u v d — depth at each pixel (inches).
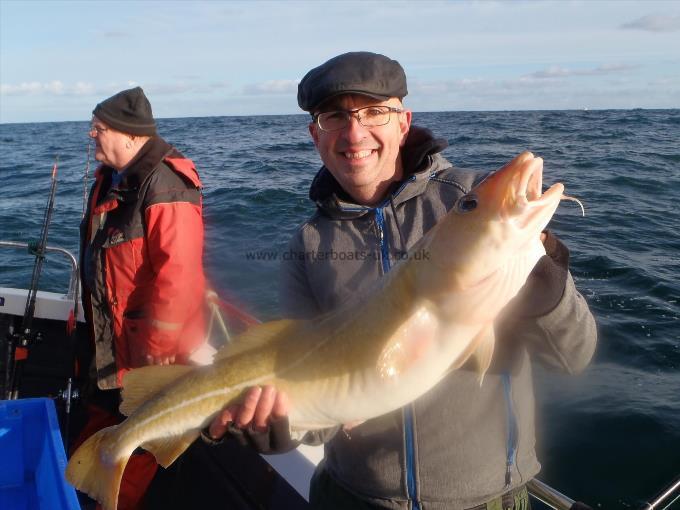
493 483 76.9
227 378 84.9
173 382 90.7
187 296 124.8
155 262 123.6
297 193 496.7
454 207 71.9
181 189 125.1
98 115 123.8
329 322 81.2
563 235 346.9
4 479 123.2
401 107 81.8
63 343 179.5
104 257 127.7
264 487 116.3
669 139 1005.8
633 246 322.0
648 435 155.6
